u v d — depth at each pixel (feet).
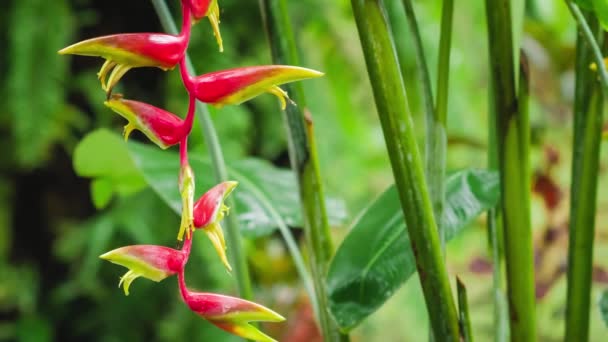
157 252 3.74
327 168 13.89
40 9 12.23
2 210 13.42
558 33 12.46
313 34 13.66
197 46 12.45
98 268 13.35
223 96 3.70
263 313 3.79
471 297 10.74
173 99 13.06
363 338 13.97
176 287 13.23
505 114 4.68
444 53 4.75
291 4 13.12
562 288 10.43
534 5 12.31
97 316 13.50
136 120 3.72
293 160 4.91
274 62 4.82
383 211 5.07
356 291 4.83
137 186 7.36
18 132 12.26
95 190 7.34
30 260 13.88
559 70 11.62
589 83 4.85
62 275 14.01
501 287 5.05
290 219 5.76
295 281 14.35
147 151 6.19
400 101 4.31
